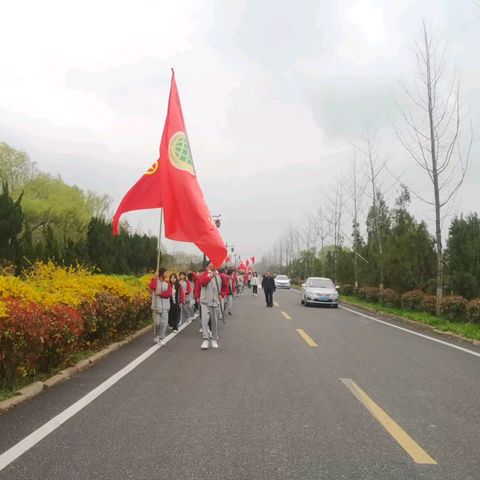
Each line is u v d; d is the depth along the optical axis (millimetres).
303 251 57844
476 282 16922
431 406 5676
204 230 10516
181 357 8859
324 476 3633
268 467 3797
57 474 3607
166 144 11031
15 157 41250
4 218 16641
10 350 5688
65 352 7137
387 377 7324
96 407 5434
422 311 17953
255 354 9305
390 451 4168
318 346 10492
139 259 30906
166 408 5434
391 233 23953
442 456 4066
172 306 12891
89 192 44469
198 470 3725
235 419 5055
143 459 3928
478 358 9336
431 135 15852
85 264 19891
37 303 6844
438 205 15875
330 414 5281
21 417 5012
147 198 11438
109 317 9469
